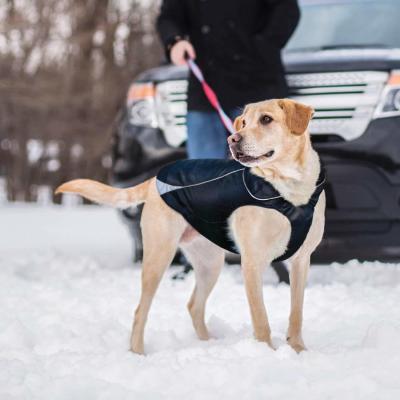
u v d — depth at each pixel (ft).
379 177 18.83
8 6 57.57
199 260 14.14
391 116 18.81
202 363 10.69
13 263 22.44
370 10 22.58
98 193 13.99
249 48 18.57
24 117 69.26
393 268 19.85
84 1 66.95
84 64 67.26
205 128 19.01
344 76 19.07
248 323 14.64
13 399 9.53
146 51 70.08
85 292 17.72
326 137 19.11
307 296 16.56
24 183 72.84
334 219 19.22
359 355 10.85
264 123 12.48
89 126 69.15
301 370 10.36
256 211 12.41
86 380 10.13
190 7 19.26
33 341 13.38
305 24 22.68
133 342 12.79
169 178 13.42
